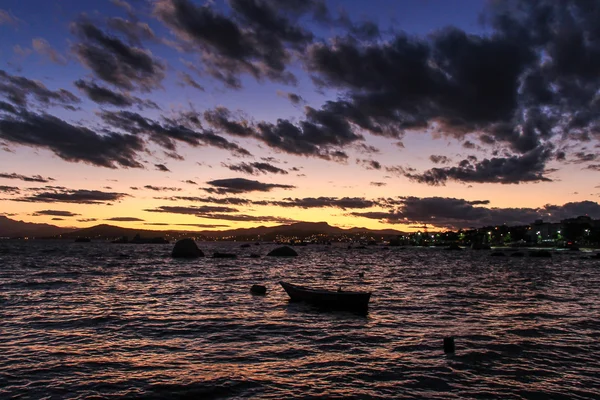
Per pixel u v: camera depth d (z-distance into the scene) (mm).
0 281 42500
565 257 128000
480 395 12375
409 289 39469
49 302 28766
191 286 39656
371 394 12312
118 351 16594
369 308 27688
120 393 12148
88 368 14391
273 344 18000
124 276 49750
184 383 12984
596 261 103562
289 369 14523
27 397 11805
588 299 32562
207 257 99875
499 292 37031
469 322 23016
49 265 69438
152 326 21344
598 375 14211
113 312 25078
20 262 76938
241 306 27969
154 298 31219
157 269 61906
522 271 66938
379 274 59719
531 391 12711
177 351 16688
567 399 12141
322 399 11875
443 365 15148
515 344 18109
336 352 16797
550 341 18672
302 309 26969
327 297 27344
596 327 21703
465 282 47094
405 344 18125
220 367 14656
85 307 26797
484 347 17609
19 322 21984
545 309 27453
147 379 13328
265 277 51562
